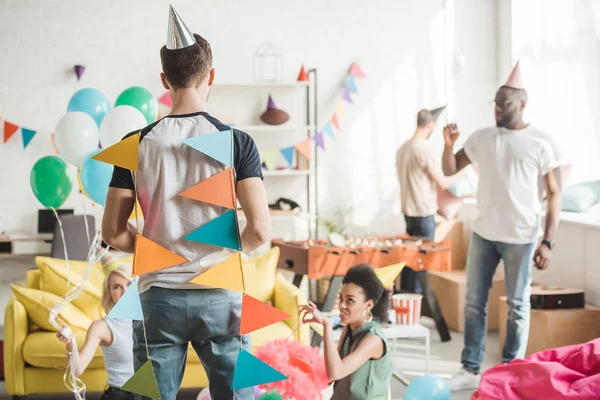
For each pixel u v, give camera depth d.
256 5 5.59
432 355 4.52
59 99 5.40
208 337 1.73
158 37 5.48
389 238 5.08
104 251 3.16
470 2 5.85
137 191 1.72
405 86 5.81
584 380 2.87
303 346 2.63
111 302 3.10
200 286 1.71
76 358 2.48
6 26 5.33
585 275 4.45
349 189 5.79
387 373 2.49
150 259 1.69
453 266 5.67
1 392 3.80
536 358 3.21
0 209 5.38
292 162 5.70
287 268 4.69
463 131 5.90
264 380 1.73
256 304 1.73
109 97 5.45
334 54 5.71
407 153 5.02
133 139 1.69
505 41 5.74
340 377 2.35
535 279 4.99
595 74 5.05
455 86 5.87
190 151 1.69
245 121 5.63
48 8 5.36
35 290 3.71
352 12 5.71
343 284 2.53
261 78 5.62
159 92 5.50
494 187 3.72
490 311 5.12
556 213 3.69
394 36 5.78
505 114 3.69
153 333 1.71
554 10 5.34
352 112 5.77
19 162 5.38
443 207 5.64
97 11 5.41
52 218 5.32
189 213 1.70
